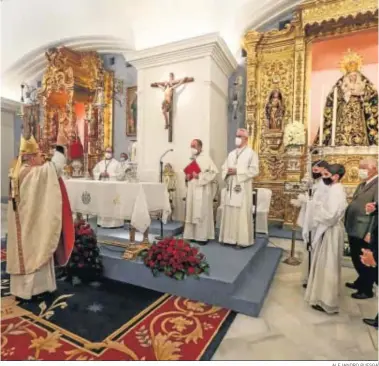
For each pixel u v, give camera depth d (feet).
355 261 9.37
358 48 16.31
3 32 25.76
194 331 7.09
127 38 21.02
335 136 16.85
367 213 8.43
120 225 14.82
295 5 17.95
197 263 9.25
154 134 17.12
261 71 18.79
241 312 8.14
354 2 15.23
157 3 18.70
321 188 8.59
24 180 8.50
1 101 28.02
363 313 8.21
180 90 16.28
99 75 22.99
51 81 23.22
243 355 6.19
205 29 18.30
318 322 7.70
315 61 17.37
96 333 6.90
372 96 16.02
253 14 18.47
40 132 25.91
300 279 10.75
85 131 23.38
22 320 7.46
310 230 9.20
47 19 23.15
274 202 18.20
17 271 8.33
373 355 6.31
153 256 9.71
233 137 19.42
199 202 12.77
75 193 11.93
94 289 9.54
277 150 18.39
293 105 17.72
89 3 20.88
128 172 13.74
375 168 9.19
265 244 14.11
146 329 7.13
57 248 9.26
